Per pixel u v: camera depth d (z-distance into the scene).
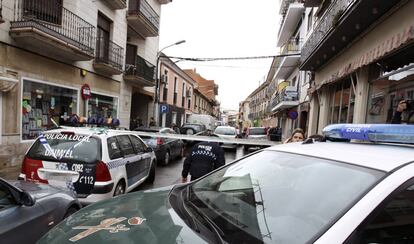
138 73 17.47
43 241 1.96
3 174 8.30
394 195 1.57
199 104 43.94
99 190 4.82
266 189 2.26
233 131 19.33
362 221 1.49
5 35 8.63
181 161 12.30
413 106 6.40
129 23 16.47
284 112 28.88
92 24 12.78
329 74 12.70
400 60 7.49
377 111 8.54
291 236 1.66
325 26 10.95
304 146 2.62
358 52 9.42
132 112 22.00
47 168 4.88
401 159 1.81
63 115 11.34
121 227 1.92
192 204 2.34
